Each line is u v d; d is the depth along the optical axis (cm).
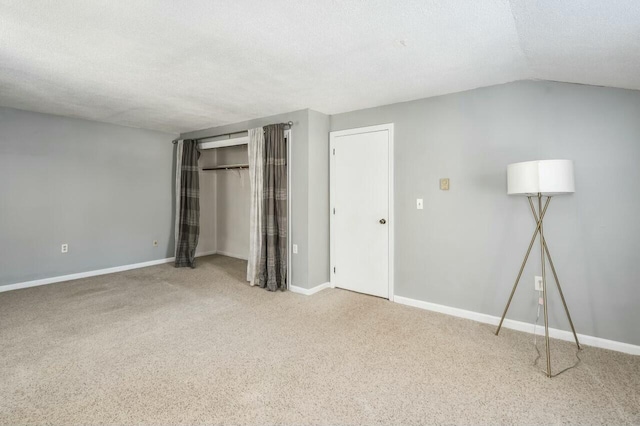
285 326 289
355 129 379
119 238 488
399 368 221
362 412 177
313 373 215
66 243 436
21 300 354
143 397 189
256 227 415
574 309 259
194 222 514
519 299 282
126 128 489
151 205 523
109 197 475
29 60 244
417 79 276
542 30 180
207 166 617
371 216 371
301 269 384
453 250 316
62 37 207
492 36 197
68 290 392
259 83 290
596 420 170
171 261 552
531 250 276
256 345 253
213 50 224
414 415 175
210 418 172
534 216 249
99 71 265
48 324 291
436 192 324
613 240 244
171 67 256
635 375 211
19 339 261
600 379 207
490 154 294
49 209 421
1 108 381
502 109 286
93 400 185
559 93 261
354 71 260
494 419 171
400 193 348
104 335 269
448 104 315
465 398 189
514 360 231
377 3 165
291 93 317
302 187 381
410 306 341
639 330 237
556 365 224
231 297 368
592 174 250
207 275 464
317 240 390
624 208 239
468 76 268
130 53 230
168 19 184
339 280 401
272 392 194
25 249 404
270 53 228
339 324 294
